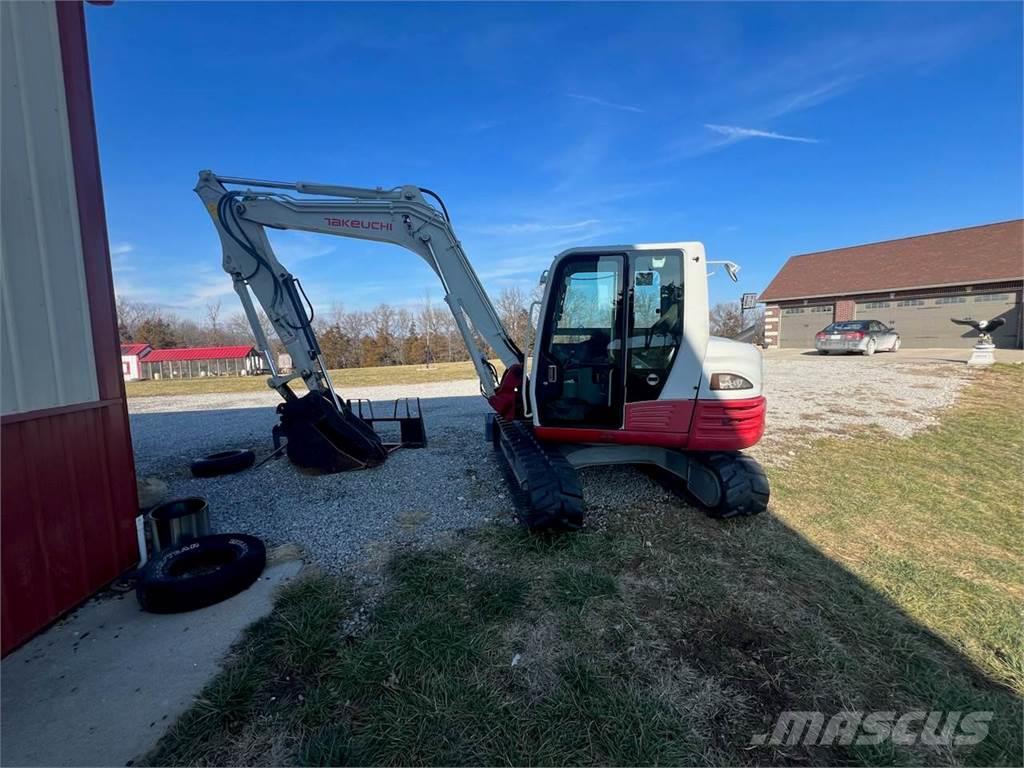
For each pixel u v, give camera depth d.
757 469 3.83
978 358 12.04
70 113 2.74
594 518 3.96
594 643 2.43
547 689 2.14
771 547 3.46
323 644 2.40
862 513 4.10
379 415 9.05
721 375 3.75
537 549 3.40
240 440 7.25
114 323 3.07
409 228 4.88
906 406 8.46
